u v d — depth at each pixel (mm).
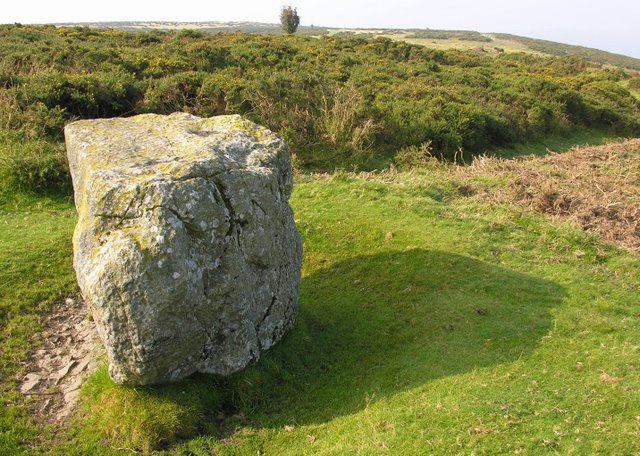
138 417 6059
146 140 7328
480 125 21359
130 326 5801
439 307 8492
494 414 5727
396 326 8211
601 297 8844
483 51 73000
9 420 6227
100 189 6039
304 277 9992
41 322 8164
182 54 25016
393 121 20234
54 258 9719
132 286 5703
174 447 5977
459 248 10430
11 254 9578
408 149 19203
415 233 11062
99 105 17547
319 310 8844
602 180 14586
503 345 7305
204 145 6957
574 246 10984
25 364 7230
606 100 32906
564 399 5984
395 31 127500
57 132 15117
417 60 35688
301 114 19047
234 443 6125
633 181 15008
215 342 6598
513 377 6523
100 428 6109
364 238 10961
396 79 26266
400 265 9898
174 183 6023
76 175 7375
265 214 6973
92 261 5844
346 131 19125
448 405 6016
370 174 15344
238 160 7094
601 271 10102
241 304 6672
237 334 6730
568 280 9453
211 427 6273
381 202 12656
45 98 16047
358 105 20078
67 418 6328
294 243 7879
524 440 5309
